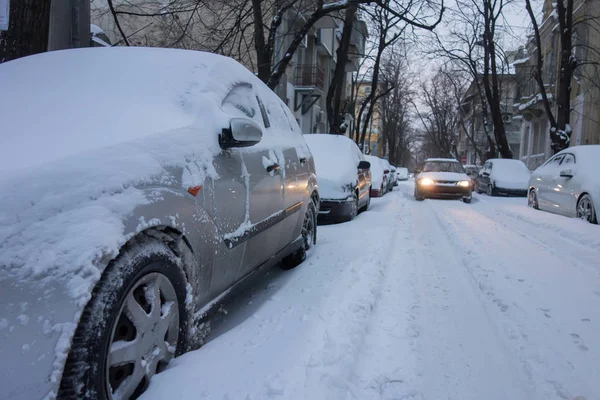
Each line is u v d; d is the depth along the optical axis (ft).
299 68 80.38
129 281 6.75
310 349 9.57
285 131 15.66
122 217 6.81
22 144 7.27
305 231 17.88
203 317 9.30
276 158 13.29
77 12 19.21
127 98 9.57
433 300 13.85
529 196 39.88
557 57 83.30
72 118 8.39
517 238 24.58
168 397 7.23
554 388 8.93
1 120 8.19
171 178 8.20
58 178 6.54
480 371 9.55
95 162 7.03
